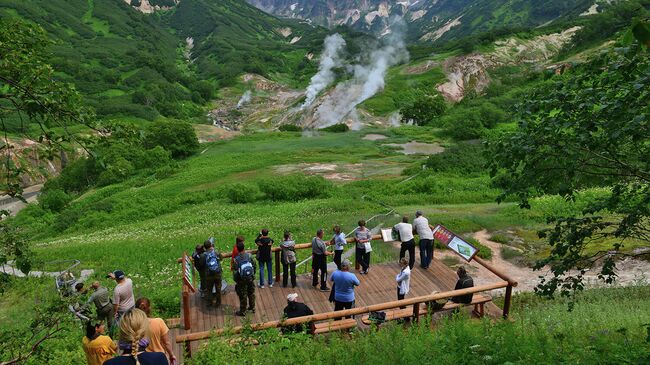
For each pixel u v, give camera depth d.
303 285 12.96
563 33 166.75
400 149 66.31
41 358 6.37
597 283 15.05
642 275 14.97
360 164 56.44
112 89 149.38
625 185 6.83
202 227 30.80
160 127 70.50
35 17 188.25
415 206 31.89
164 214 40.50
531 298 14.26
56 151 5.70
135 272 20.12
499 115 71.88
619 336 8.45
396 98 125.25
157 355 4.84
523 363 7.10
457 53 151.38
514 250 19.64
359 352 7.72
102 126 5.82
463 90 133.88
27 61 5.45
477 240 21.03
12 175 5.39
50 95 5.43
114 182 61.00
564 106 6.22
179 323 11.59
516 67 144.00
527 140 6.64
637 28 3.38
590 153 6.41
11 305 16.34
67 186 68.62
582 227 6.86
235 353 7.98
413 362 7.39
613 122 5.70
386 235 13.61
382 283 12.85
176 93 163.75
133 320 4.93
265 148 70.62
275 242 22.97
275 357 7.54
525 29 165.62
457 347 8.00
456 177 43.00
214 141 88.75
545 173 6.80
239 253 11.01
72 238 34.41
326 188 40.75
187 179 52.91
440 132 77.31
